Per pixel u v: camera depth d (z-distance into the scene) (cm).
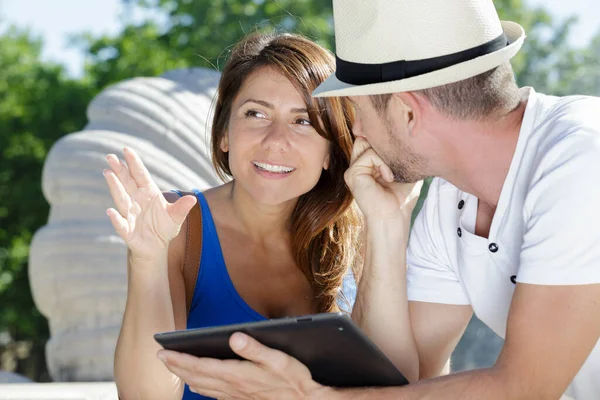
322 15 1939
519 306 259
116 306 682
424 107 276
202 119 738
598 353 279
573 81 1605
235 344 253
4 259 2241
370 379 273
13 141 2325
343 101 360
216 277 369
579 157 257
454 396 260
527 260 260
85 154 701
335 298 387
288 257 385
